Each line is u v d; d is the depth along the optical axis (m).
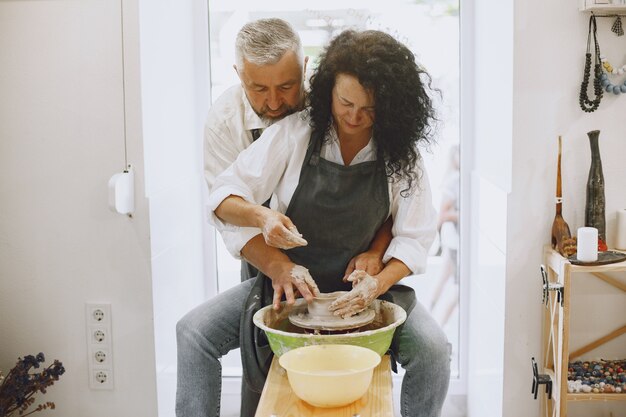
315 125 2.27
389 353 2.32
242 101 2.63
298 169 2.29
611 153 2.56
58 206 2.71
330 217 2.30
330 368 1.96
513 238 2.60
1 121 2.68
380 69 2.11
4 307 2.77
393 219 2.42
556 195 2.53
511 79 2.55
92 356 2.78
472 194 3.19
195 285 3.27
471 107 3.18
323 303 2.13
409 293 2.40
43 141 2.68
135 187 2.67
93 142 2.67
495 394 2.80
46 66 2.65
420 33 3.18
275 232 2.03
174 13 2.97
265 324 2.15
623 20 2.49
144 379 2.78
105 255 2.72
